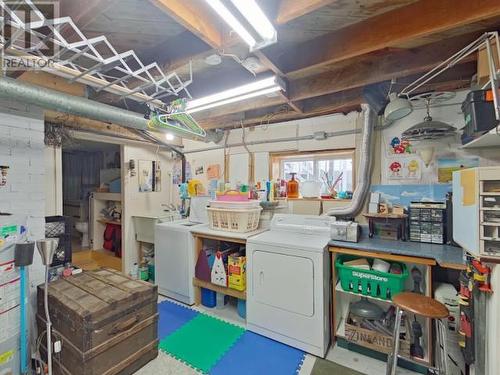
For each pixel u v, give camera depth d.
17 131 2.15
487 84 1.59
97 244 4.66
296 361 2.04
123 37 1.77
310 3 1.18
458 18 1.28
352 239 2.20
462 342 1.54
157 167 4.26
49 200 3.11
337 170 3.10
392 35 1.48
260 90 2.00
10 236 1.72
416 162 2.36
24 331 1.80
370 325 2.12
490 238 1.30
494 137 1.61
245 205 2.80
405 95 2.15
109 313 1.77
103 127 3.27
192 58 1.76
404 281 2.01
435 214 2.12
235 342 2.29
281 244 2.26
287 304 2.23
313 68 1.80
